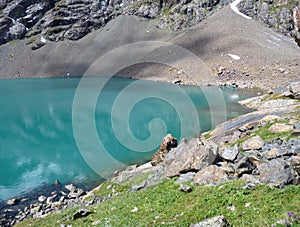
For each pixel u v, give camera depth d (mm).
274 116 33000
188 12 192500
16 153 43781
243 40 143750
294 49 130750
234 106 66500
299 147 18547
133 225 15375
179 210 15422
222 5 188250
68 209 24422
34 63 188000
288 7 159125
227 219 12406
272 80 100562
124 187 25922
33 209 27828
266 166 16172
